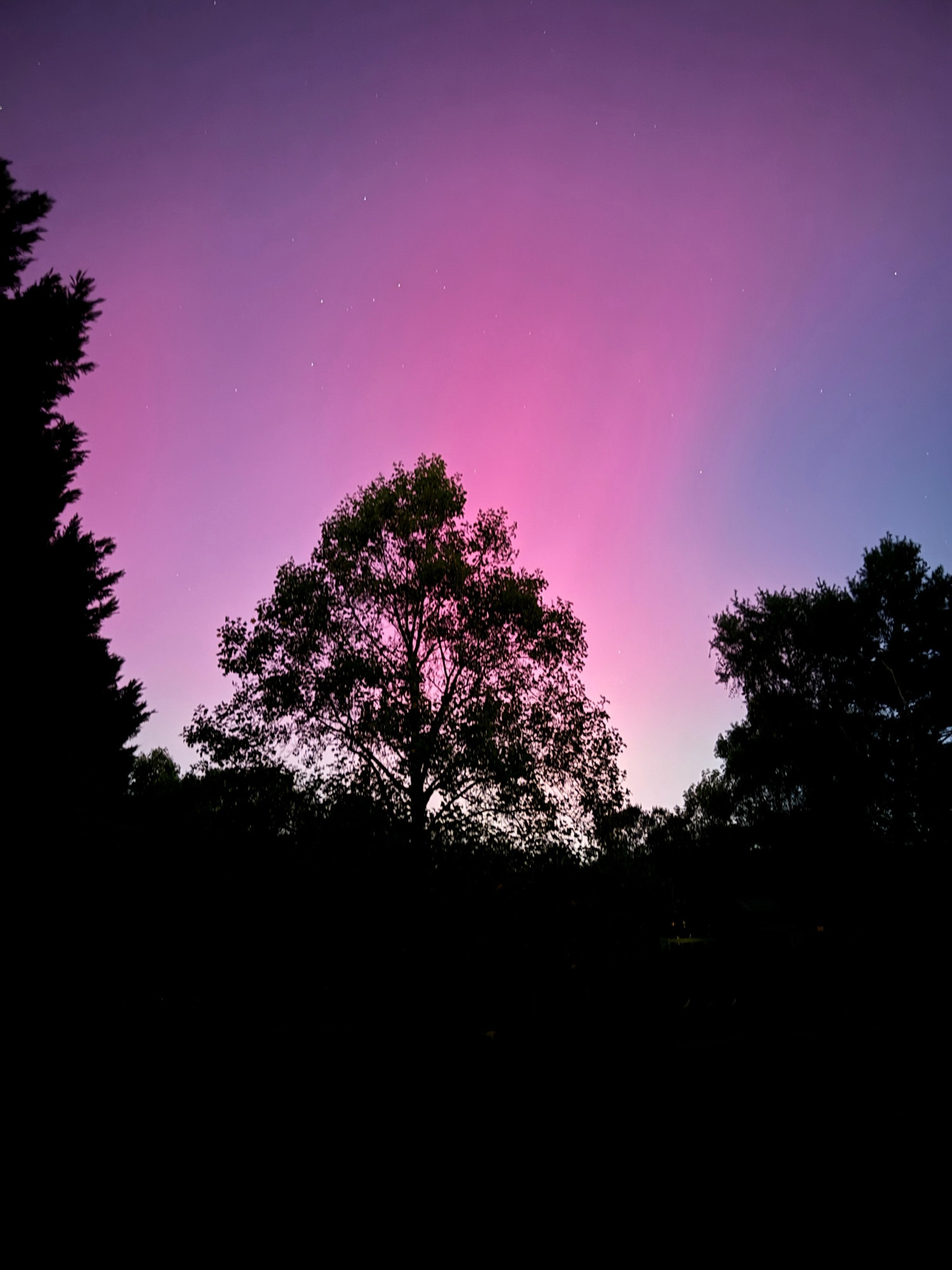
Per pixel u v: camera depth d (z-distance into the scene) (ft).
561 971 42.86
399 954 43.32
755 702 92.94
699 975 47.32
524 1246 17.84
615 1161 23.34
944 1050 34.01
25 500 33.53
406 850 50.39
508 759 63.10
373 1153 23.90
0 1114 21.15
